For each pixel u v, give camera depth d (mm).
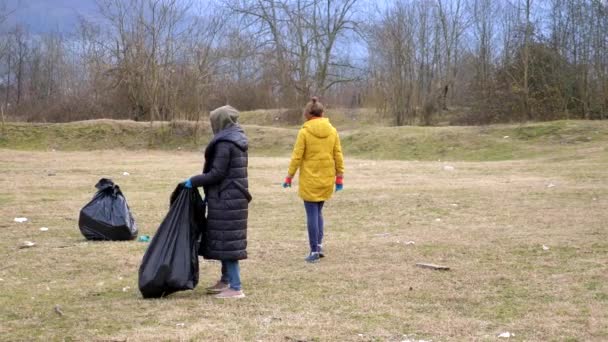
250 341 4891
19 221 11180
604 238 8812
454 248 8500
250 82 48156
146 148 34625
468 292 6320
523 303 5895
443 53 45781
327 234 10000
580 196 13289
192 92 37156
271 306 5891
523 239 8961
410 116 40125
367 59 47219
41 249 8758
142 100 39781
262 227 10695
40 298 6219
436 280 6828
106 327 5258
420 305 5891
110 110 41438
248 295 6297
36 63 52719
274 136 34906
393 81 40312
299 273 7270
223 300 6098
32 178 18734
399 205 12914
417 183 16953
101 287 6703
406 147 29922
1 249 8766
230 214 6039
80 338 4961
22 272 7430
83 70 50406
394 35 40250
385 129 32781
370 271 7305
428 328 5199
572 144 26438
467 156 27531
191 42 38531
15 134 35438
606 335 4961
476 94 37781
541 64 34688
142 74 38344
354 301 6043
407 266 7512
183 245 6145
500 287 6500
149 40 38562
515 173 19031
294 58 44531
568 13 34469
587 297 6031
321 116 7938
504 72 36469
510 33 37938
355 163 24406
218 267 7656
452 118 39656
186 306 5902
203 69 38031
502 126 30781
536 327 5176
